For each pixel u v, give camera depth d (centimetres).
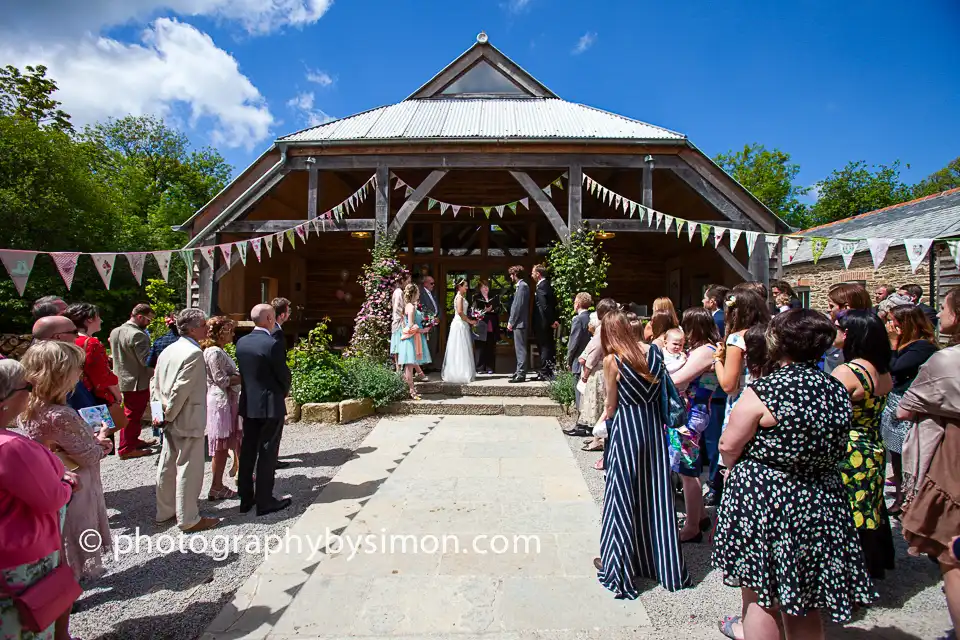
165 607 269
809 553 178
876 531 284
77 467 266
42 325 327
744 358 310
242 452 391
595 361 532
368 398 693
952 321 241
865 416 270
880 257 499
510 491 425
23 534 173
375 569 303
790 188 3319
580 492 423
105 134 2961
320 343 731
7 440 172
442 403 694
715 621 251
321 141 796
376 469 480
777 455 183
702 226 675
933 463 220
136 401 555
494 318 920
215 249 843
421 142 792
